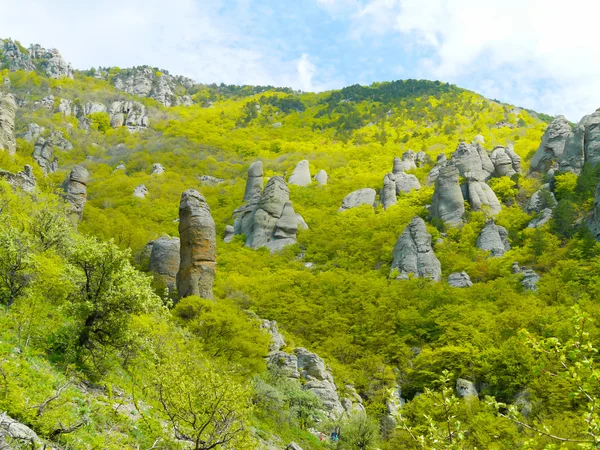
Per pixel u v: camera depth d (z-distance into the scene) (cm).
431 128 18538
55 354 2017
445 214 9844
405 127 18875
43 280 2245
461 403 3972
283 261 9031
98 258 2192
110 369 2120
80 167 6481
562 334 4803
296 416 3850
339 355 5809
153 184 13088
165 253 5675
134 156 15925
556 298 6359
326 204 12225
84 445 1390
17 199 3675
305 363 4966
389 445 3728
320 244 9681
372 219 10244
